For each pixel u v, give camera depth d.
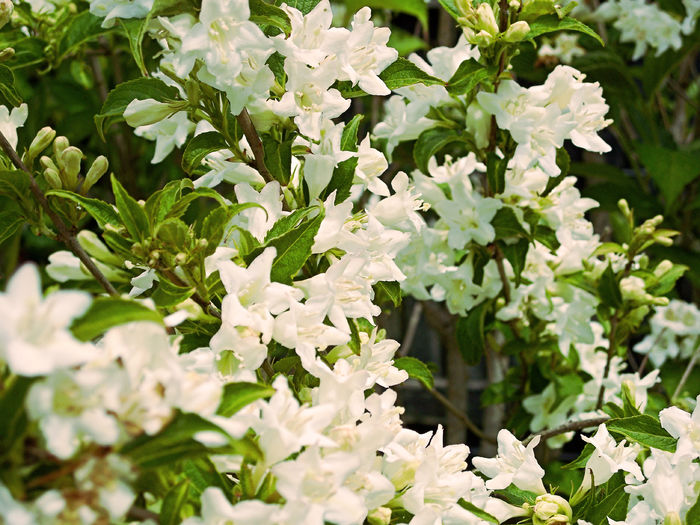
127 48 1.29
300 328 0.83
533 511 0.93
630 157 1.59
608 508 0.92
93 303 0.72
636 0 1.47
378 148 1.24
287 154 0.93
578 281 1.17
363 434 0.80
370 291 0.91
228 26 0.85
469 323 1.17
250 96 0.89
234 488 0.79
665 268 1.16
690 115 1.85
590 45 1.53
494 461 0.95
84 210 0.89
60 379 0.69
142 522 0.75
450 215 1.09
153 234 0.83
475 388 1.95
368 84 0.92
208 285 0.86
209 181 0.96
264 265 0.82
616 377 1.18
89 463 0.70
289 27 0.89
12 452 0.71
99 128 0.94
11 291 0.68
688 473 0.87
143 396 0.72
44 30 1.16
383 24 1.58
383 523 0.81
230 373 0.82
